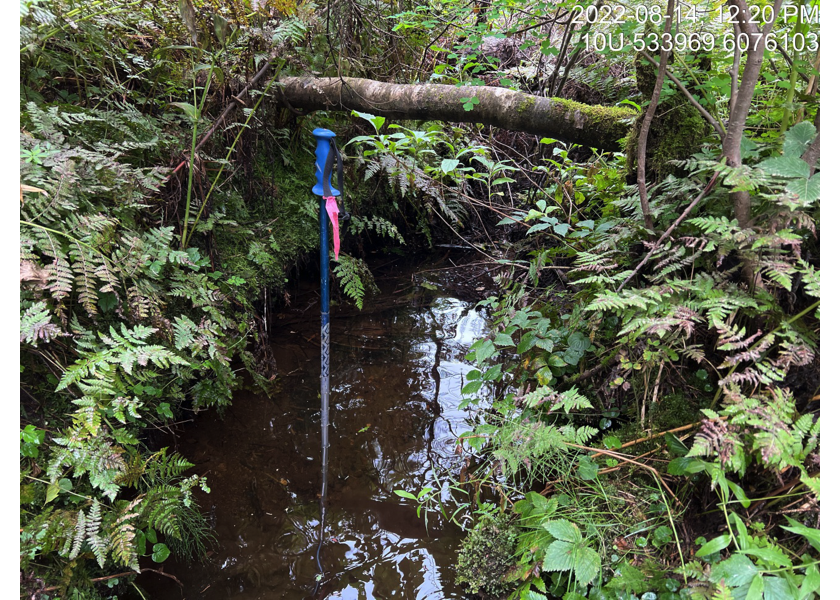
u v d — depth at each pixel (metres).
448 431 2.66
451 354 3.25
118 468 1.74
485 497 2.28
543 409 2.41
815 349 1.67
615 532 1.86
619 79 4.14
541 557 1.82
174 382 2.44
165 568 1.98
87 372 1.78
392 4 3.93
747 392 1.86
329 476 2.40
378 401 2.85
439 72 3.47
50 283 1.88
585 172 3.57
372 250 4.38
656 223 2.33
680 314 1.80
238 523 2.17
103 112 2.32
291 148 3.59
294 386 2.93
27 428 1.66
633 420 2.23
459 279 4.09
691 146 2.39
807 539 1.54
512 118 3.02
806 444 1.60
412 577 1.97
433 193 3.64
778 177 1.81
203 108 2.86
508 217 3.73
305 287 3.76
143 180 2.21
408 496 2.08
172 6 2.56
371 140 3.28
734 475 1.77
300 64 2.97
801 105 2.05
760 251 1.77
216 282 2.79
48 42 2.22
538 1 2.99
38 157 1.89
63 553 1.58
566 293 3.03
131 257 2.11
